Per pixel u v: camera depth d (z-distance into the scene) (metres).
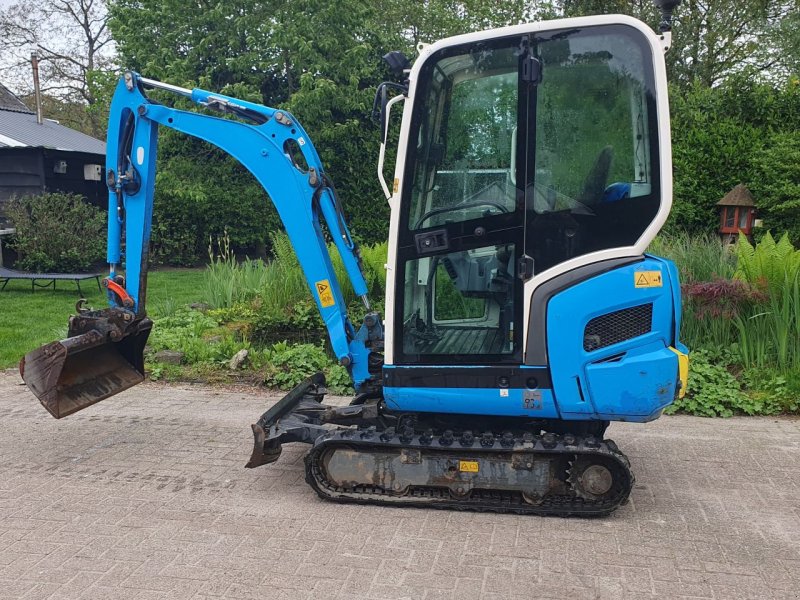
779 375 6.67
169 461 5.24
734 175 11.79
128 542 3.98
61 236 14.62
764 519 4.28
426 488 4.43
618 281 3.96
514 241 4.08
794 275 6.95
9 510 4.39
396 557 3.81
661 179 3.91
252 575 3.63
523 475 4.23
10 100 22.61
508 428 4.51
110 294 5.18
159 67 15.80
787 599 3.42
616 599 3.42
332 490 4.49
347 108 16.69
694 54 19.55
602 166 3.99
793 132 11.50
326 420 4.83
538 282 4.05
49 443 5.63
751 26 19.47
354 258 4.83
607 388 4.01
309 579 3.59
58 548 3.91
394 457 4.37
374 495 4.42
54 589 3.49
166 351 7.80
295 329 8.52
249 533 4.08
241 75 16.55
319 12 16.19
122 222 5.19
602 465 4.19
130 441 5.68
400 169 4.18
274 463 5.20
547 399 4.08
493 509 4.31
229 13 16.42
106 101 18.75
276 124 4.72
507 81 4.05
